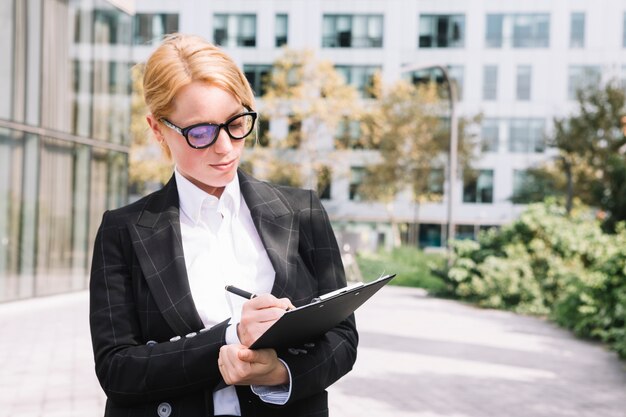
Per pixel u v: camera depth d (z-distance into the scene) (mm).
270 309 1237
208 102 1314
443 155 36594
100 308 1395
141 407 1354
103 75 14805
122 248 1435
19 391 5879
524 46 41688
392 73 41594
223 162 1351
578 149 29859
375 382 6465
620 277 9203
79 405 5449
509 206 41844
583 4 41219
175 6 40875
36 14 12703
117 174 15406
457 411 5453
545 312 12258
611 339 9047
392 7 41531
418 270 21125
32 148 12758
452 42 41906
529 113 41781
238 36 41281
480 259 14336
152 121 1411
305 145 36969
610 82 30875
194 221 1468
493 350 8352
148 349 1312
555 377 6820
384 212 42000
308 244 1518
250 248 1465
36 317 10617
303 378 1282
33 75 12711
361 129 37469
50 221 13305
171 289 1382
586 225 13305
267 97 36062
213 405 1362
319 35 41469
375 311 12336
